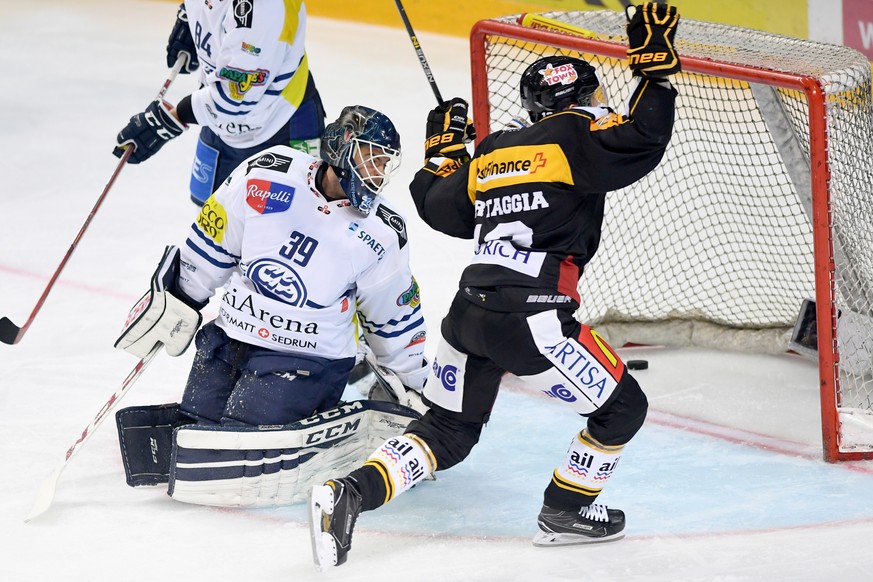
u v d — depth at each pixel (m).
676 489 13.05
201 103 15.44
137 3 39.97
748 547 11.48
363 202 11.80
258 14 14.47
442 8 38.66
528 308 10.63
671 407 15.59
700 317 17.89
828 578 10.73
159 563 10.94
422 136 29.17
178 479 11.98
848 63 14.10
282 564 10.96
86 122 28.41
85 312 18.47
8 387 15.51
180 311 12.45
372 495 10.68
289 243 12.06
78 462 13.39
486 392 11.33
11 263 20.52
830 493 12.87
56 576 10.65
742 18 35.62
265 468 12.04
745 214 19.62
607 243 20.34
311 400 12.59
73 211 23.34
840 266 14.63
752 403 15.69
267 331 12.43
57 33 35.72
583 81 10.79
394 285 12.66
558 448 14.27
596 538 11.58
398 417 13.05
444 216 11.66
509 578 10.79
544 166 10.50
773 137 16.45
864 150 14.31
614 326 17.78
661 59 9.73
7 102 29.30
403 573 10.87
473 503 12.69
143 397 15.36
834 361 13.55
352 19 39.34
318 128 16.16
